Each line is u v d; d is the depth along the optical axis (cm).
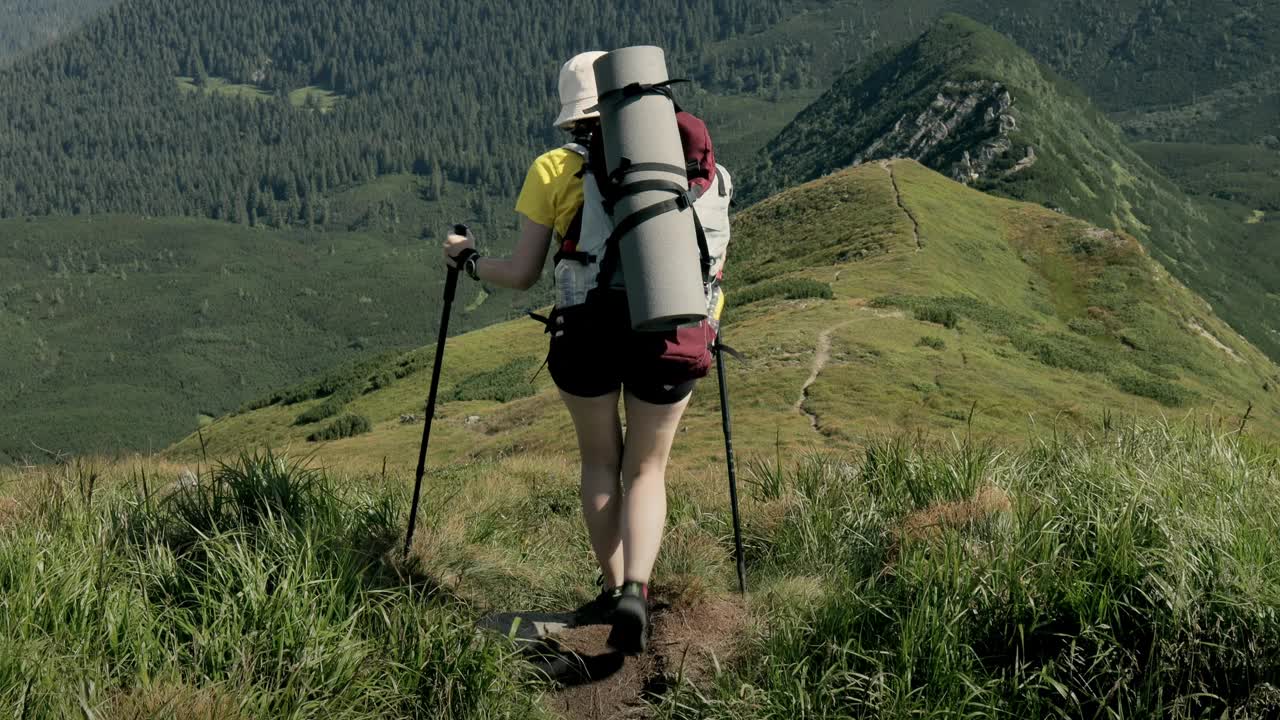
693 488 710
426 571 418
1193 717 298
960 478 500
